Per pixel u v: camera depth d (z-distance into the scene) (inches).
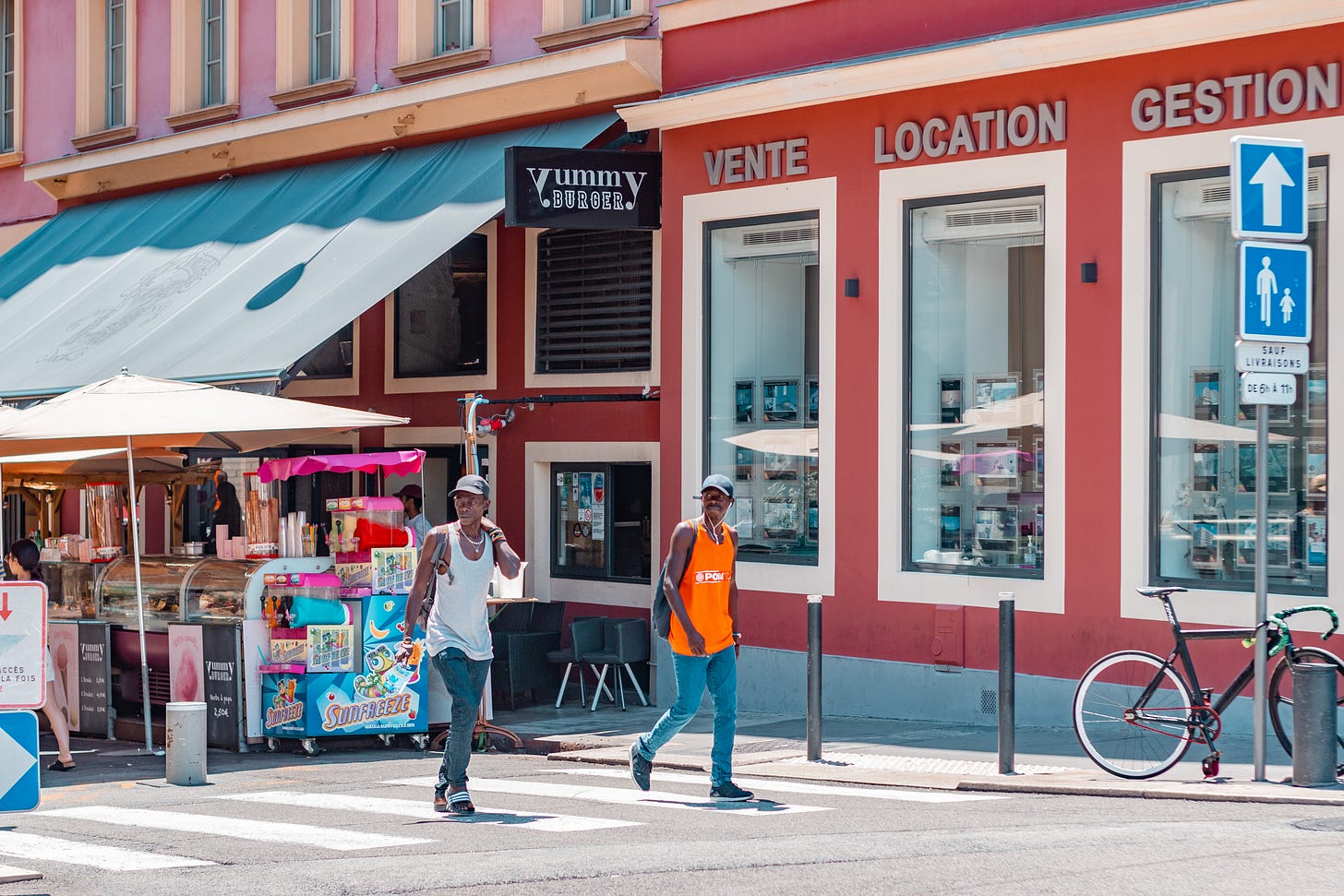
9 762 350.0
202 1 1031.0
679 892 313.7
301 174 920.9
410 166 840.3
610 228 721.0
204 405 626.8
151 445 685.3
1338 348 524.4
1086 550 582.6
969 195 621.9
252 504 631.8
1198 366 562.9
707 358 712.4
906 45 642.8
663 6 729.0
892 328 642.2
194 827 421.7
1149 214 570.6
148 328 808.9
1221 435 557.0
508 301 824.9
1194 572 561.3
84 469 751.1
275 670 607.5
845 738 586.6
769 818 417.7
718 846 366.9
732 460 705.6
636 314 767.7
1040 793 460.4
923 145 632.4
